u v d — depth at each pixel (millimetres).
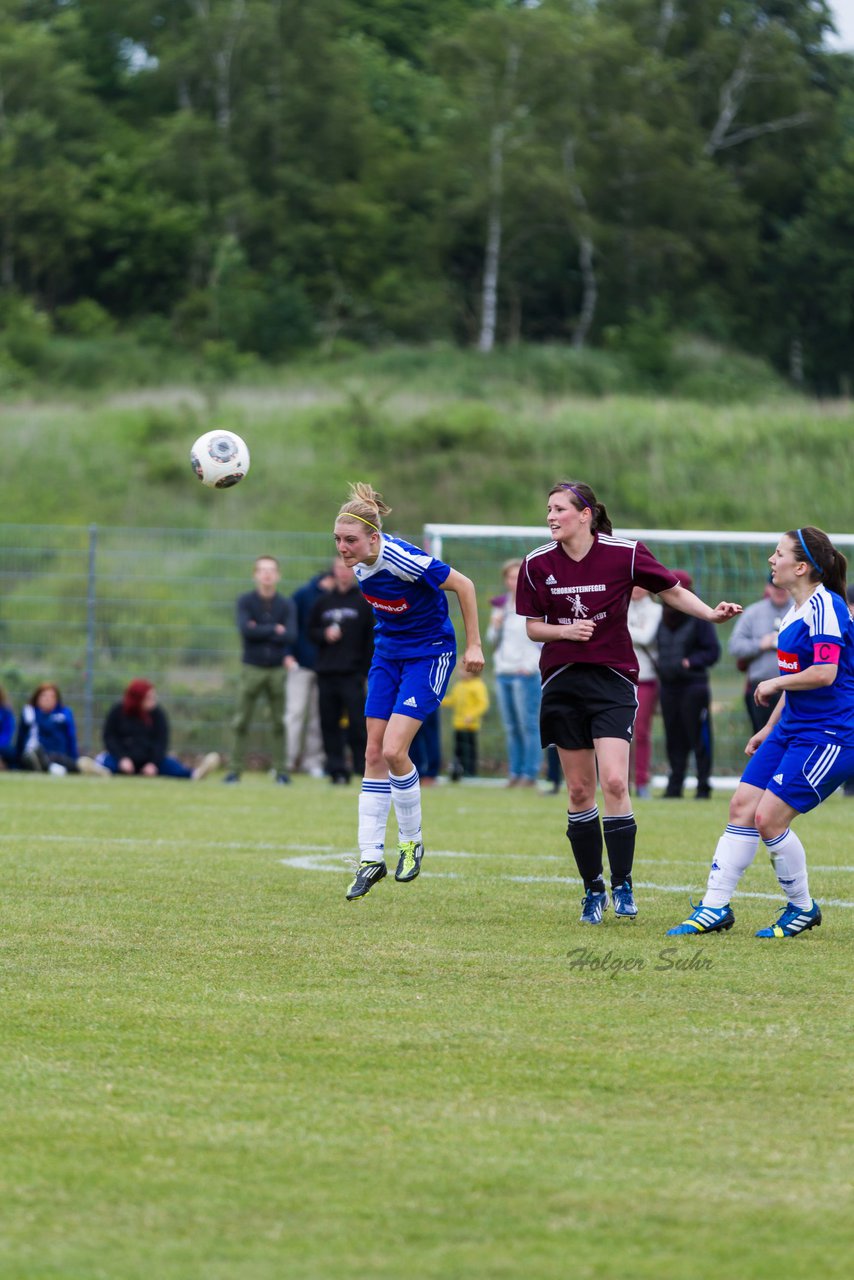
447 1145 9500
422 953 15562
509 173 135500
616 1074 11094
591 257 140000
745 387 120375
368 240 142750
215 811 31891
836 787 17109
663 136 141500
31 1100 10328
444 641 18953
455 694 46844
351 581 41312
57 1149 9344
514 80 141250
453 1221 8250
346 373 114938
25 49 147750
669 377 119562
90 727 52375
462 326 139000
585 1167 9117
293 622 42938
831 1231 8148
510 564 42750
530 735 42812
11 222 135125
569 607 18031
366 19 182750
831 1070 11234
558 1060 11453
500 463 84312
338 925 17219
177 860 22906
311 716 48812
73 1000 13188
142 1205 8445
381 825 18797
